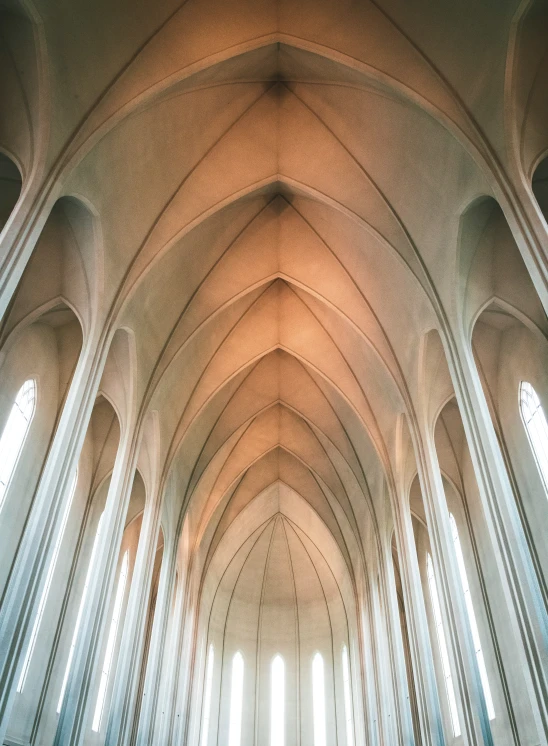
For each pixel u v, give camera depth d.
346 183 15.74
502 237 13.92
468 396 12.73
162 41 12.36
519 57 10.98
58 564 18.03
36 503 11.30
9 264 9.94
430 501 15.43
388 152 14.59
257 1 12.53
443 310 14.19
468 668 12.85
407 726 18.53
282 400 24.22
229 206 16.66
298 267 18.83
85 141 11.65
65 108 11.40
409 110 13.37
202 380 20.84
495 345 17.62
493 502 11.40
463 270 13.85
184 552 25.38
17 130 11.23
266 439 26.25
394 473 19.55
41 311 14.62
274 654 31.45
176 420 20.47
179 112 13.95
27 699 15.86
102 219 13.58
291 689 30.41
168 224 15.39
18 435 15.73
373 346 18.36
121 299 14.42
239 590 32.50
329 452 25.47
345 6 12.51
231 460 26.28
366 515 24.88
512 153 10.93
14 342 14.48
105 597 14.13
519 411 16.67
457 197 13.34
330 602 32.16
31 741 15.95
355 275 18.03
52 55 10.98
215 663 30.22
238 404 23.78
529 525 16.06
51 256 14.20
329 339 20.75
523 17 10.67
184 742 23.03
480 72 11.55
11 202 13.59
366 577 25.03
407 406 17.30
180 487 23.16
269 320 20.84
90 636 13.43
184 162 15.09
